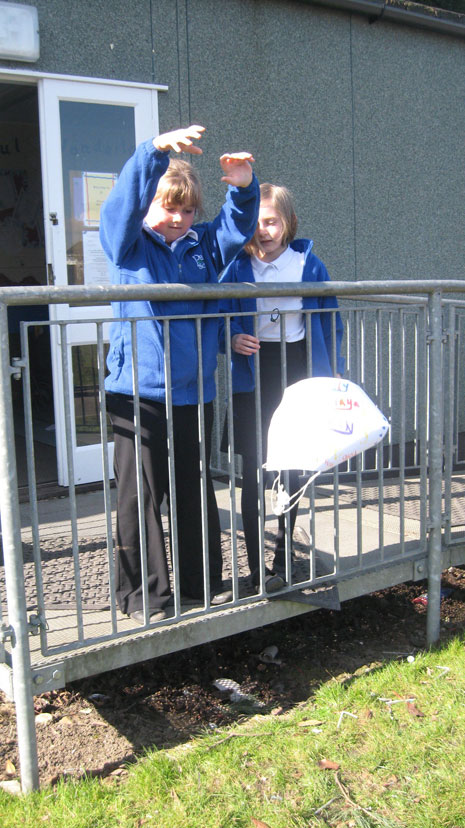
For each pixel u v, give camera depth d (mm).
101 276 5074
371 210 6359
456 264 7051
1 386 2260
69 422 2412
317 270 3174
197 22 5184
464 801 2346
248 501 3146
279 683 3176
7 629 2361
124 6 4875
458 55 6797
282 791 2412
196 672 3270
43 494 4832
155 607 2801
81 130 4855
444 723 2758
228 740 2693
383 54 6262
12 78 4629
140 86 4969
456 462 4398
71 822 2258
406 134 6516
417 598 4016
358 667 3289
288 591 2984
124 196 2486
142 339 2734
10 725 2854
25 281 8977
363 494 4570
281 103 5684
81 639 2510
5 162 8656
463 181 7000
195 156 5285
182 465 2920
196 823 2264
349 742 2664
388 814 2305
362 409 2629
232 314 2746
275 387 3172
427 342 3432
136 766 2537
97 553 3609
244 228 2770
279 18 5578
